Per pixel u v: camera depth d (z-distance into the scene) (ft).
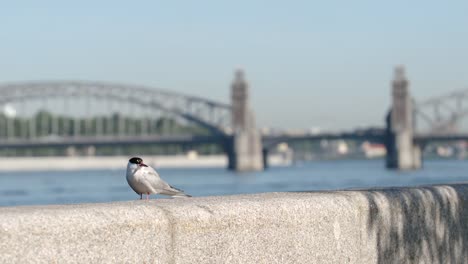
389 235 22.88
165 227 17.31
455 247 25.76
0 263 14.69
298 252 19.90
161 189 21.86
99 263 16.12
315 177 545.85
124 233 16.58
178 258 17.54
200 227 17.92
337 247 21.06
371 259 22.22
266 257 19.15
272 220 19.31
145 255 16.93
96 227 16.10
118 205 17.16
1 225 14.75
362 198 22.07
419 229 24.07
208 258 18.03
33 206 16.88
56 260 15.46
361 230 21.93
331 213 20.89
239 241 18.63
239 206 18.79
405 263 23.48
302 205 20.16
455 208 25.80
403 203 23.43
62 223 15.60
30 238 15.11
